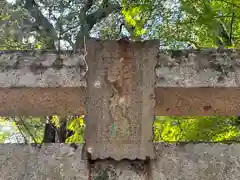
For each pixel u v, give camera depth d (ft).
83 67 5.64
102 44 5.41
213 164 6.16
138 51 5.45
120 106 5.53
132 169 5.99
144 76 5.47
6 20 12.42
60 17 13.26
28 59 5.82
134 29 12.36
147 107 5.54
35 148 6.51
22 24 12.66
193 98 5.62
